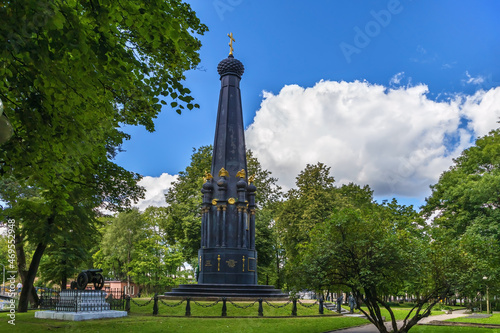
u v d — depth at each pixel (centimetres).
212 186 3039
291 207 4981
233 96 3253
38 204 2333
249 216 3034
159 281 6319
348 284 1435
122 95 1227
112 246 6322
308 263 1438
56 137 933
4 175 1046
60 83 827
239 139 3158
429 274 1436
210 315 2236
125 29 1172
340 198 5041
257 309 2361
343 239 1404
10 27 692
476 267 1368
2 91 923
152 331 1567
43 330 1523
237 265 2847
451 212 4166
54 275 3234
